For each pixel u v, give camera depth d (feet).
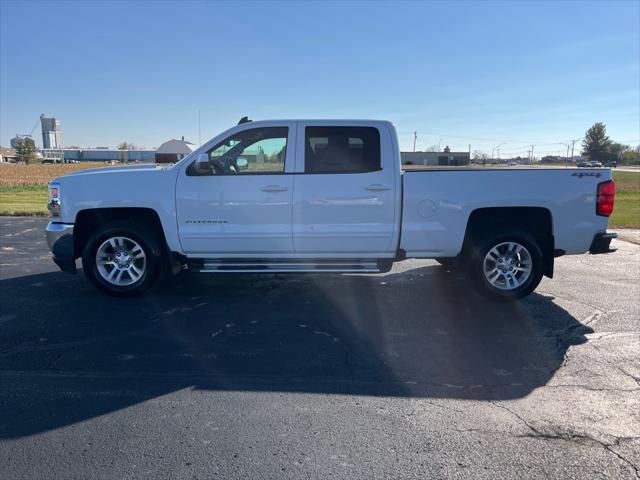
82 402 11.44
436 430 10.36
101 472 8.95
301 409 11.20
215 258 19.36
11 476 8.80
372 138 18.63
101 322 16.89
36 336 15.56
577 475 8.92
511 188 18.56
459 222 18.69
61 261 19.45
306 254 19.07
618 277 24.34
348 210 18.61
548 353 14.57
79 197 18.93
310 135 18.71
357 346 15.02
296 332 16.15
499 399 11.76
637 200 79.30
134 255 19.66
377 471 9.02
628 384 12.58
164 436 10.08
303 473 8.95
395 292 21.09
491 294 19.26
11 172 177.06
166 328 16.39
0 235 36.04
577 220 18.80
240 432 10.25
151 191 18.75
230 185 18.62
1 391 11.94
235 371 13.19
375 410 11.18
